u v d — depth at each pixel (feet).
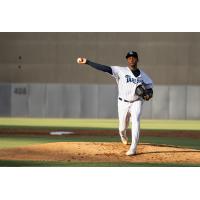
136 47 277.03
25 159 101.24
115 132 176.65
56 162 98.43
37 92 279.90
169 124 234.99
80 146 112.06
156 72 277.44
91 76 278.46
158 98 278.05
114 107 278.67
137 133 103.91
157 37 276.21
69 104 279.49
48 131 178.70
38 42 279.08
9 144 134.82
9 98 280.72
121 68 104.58
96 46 278.05
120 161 99.81
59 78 279.28
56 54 278.87
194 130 193.57
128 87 103.55
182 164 97.76
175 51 276.21
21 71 279.90
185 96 277.44
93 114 279.08
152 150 110.11
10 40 279.28
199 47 276.21
